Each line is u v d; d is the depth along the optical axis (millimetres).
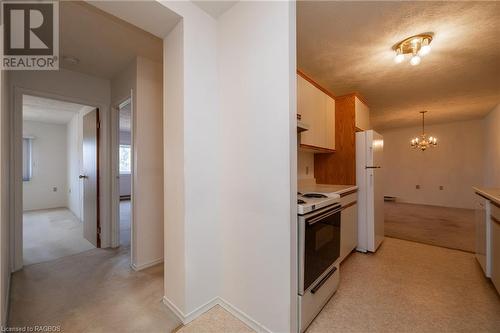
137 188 2334
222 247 1766
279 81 1385
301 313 1445
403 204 6328
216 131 1763
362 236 2869
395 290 1968
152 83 2475
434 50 2260
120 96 2729
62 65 2551
